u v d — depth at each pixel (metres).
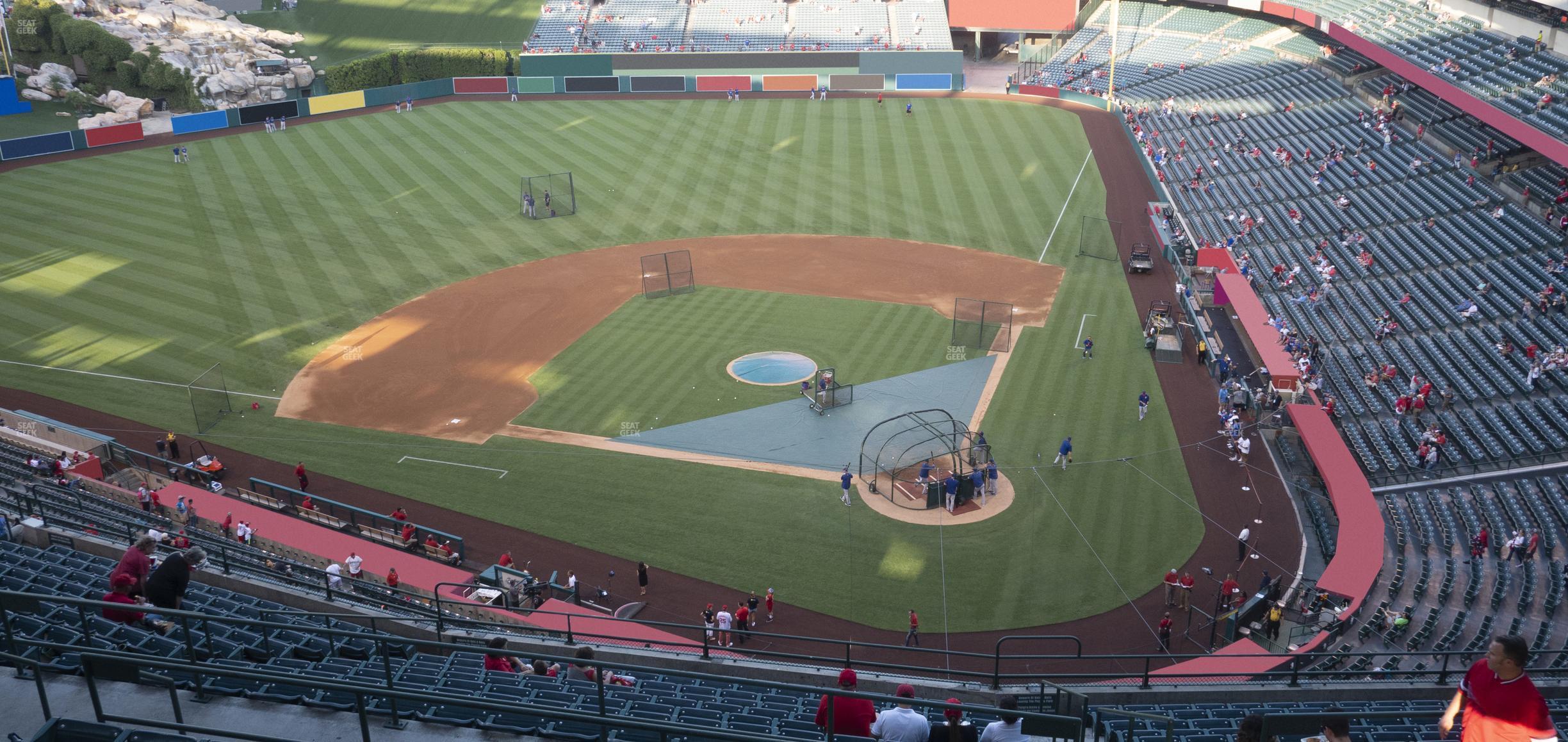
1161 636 31.28
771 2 111.38
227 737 11.09
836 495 38.97
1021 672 30.11
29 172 76.12
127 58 96.56
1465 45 68.38
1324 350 47.97
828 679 24.34
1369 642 30.02
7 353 49.66
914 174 76.38
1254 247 59.69
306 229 65.81
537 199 70.88
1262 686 23.50
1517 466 38.53
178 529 31.84
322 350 50.59
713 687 20.73
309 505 38.44
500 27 111.25
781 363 49.16
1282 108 78.31
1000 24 110.94
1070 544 36.03
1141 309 54.91
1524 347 44.62
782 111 93.06
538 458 41.59
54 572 21.75
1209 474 40.12
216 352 50.16
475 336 52.03
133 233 64.44
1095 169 76.50
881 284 58.31
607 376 48.03
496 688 16.50
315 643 19.58
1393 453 40.25
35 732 11.23
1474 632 29.75
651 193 72.81
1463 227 54.97
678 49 105.12
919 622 32.34
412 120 90.75
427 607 30.28
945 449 41.69
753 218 68.31
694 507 38.34
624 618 32.12
